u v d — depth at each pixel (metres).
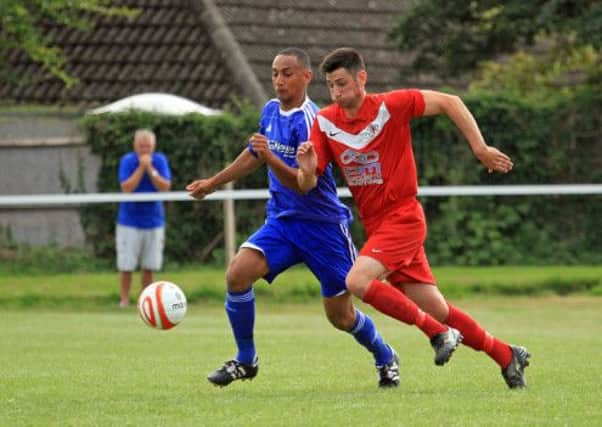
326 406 21.03
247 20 70.12
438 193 51.56
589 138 57.88
